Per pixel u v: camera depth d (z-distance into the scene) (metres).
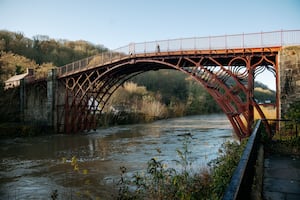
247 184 3.56
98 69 30.73
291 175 6.68
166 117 62.56
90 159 19.52
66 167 17.28
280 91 15.48
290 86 15.25
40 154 21.81
